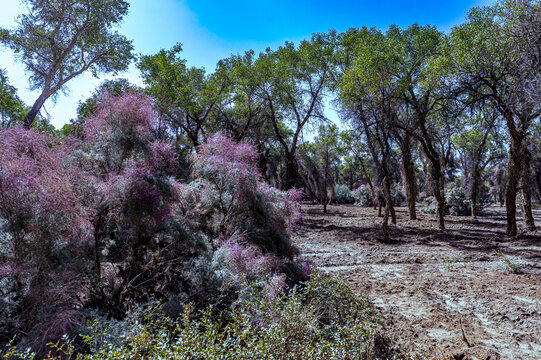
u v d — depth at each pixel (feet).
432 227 45.01
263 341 7.91
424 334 11.82
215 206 16.51
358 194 96.99
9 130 10.23
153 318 10.06
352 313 11.34
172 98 48.29
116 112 13.44
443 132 45.42
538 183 72.69
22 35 48.19
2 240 9.28
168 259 13.28
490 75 28.89
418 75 39.68
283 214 18.95
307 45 54.44
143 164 13.28
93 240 11.28
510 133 34.63
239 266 12.98
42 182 9.42
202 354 6.91
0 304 8.68
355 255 26.73
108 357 6.82
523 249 28.55
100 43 53.93
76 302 10.26
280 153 77.30
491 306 14.69
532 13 24.00
